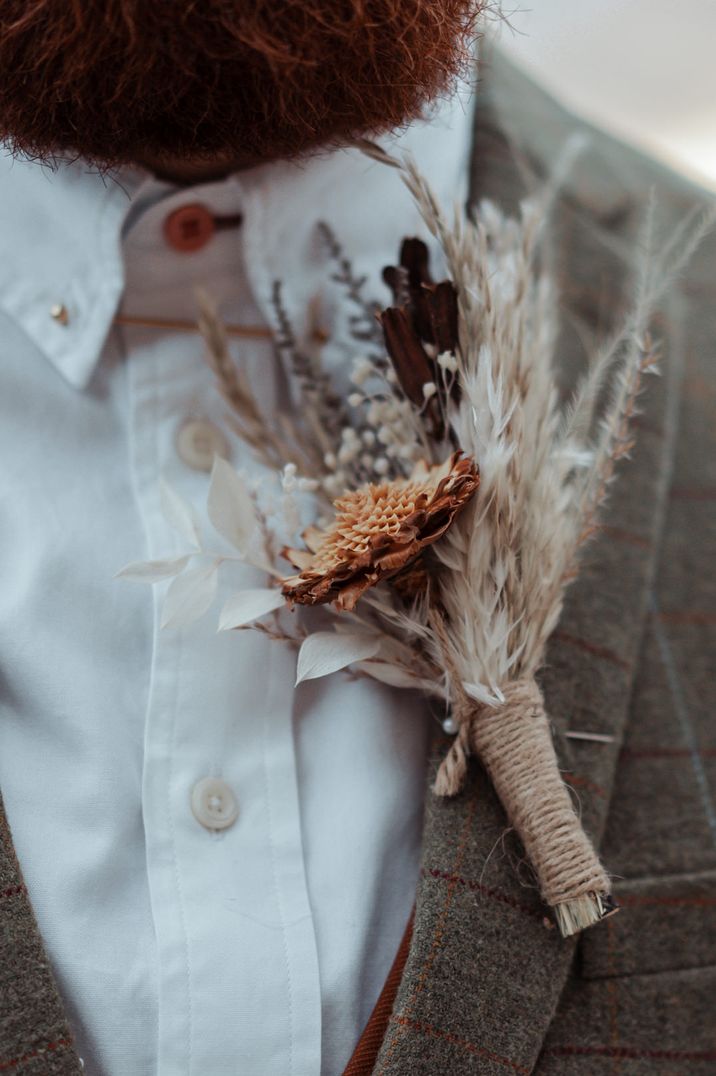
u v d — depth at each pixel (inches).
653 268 14.3
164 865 12.9
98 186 13.8
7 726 13.3
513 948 12.9
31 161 12.4
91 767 13.1
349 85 11.4
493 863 13.1
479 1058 12.5
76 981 12.5
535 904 13.1
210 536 14.0
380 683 14.1
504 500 12.4
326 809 13.7
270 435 14.3
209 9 10.5
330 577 12.1
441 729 13.8
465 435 12.8
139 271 14.5
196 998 12.5
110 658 13.6
